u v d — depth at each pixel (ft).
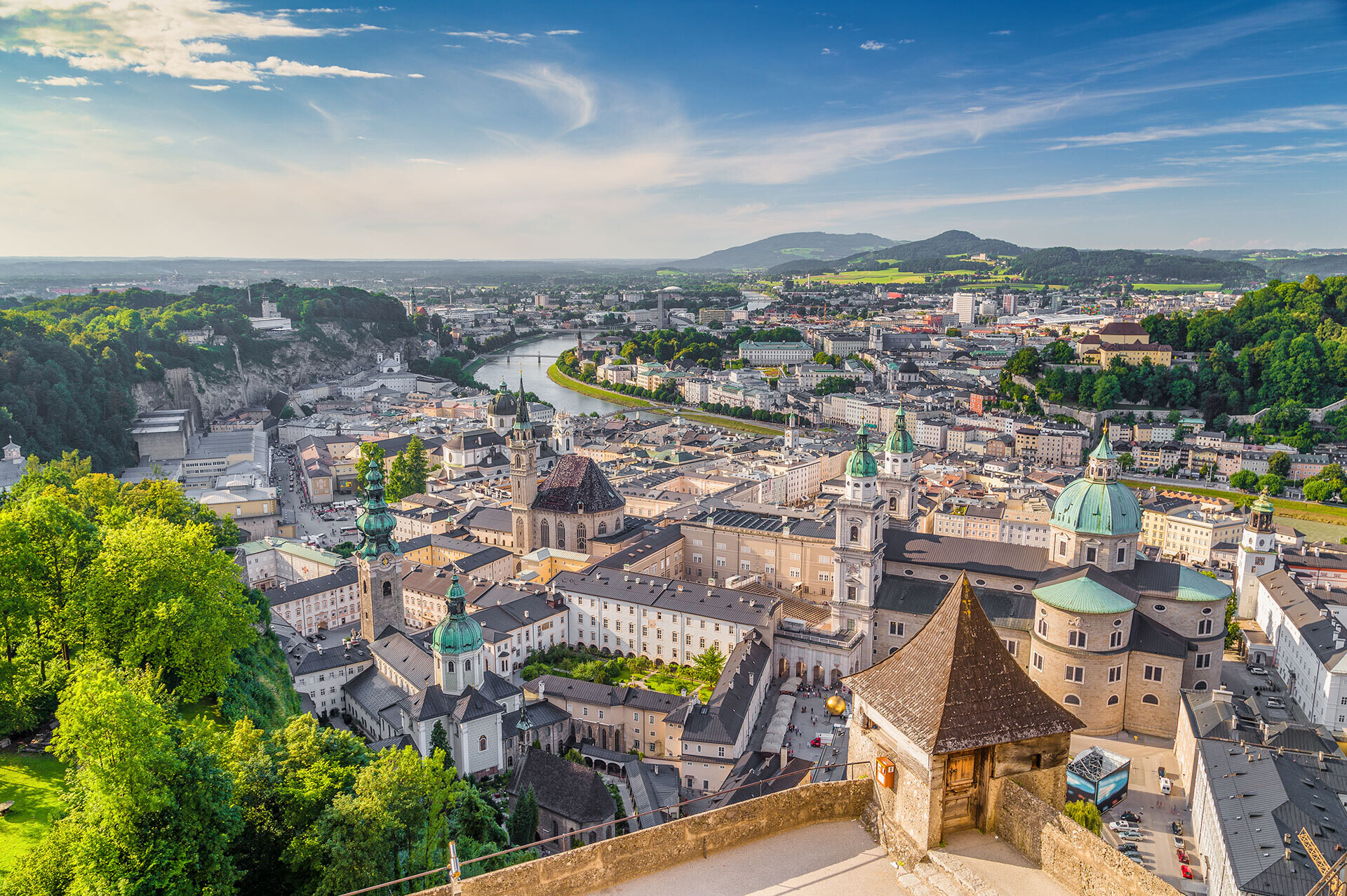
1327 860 389.80
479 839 420.77
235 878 253.24
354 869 269.23
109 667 279.69
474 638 572.92
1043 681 613.52
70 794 244.42
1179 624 605.31
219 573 394.52
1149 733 598.75
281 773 302.45
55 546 345.72
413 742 554.05
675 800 563.07
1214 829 439.22
